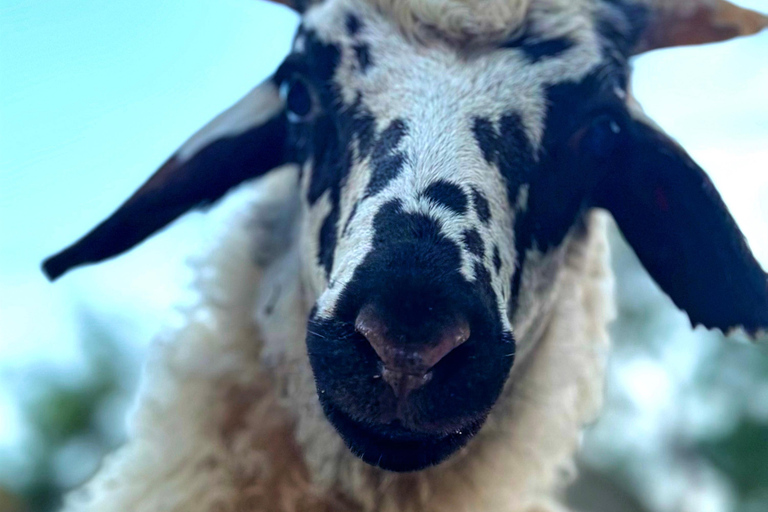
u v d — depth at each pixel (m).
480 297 0.46
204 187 0.63
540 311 0.58
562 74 0.54
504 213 0.52
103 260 0.62
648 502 1.83
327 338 0.46
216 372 0.59
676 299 0.61
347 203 0.52
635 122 0.58
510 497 0.61
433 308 0.44
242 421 0.58
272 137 0.62
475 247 0.47
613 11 0.58
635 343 1.83
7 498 2.09
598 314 0.68
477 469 0.59
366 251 0.46
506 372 0.48
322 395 0.48
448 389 0.45
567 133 0.55
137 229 0.62
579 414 0.67
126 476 0.59
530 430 0.61
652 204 0.60
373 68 0.54
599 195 0.60
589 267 0.66
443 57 0.54
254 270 0.62
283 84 0.60
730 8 0.62
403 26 0.54
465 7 0.54
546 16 0.55
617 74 0.57
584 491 1.82
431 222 0.47
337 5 0.56
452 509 0.59
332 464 0.57
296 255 0.60
